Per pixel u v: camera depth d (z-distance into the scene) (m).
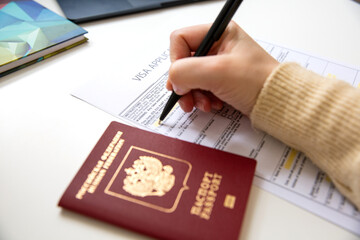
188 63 0.38
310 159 0.36
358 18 0.61
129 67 0.52
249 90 0.37
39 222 0.32
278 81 0.36
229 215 0.31
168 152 0.37
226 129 0.41
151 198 0.33
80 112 0.44
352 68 0.50
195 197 0.33
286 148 0.38
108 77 0.50
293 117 0.35
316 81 0.36
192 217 0.31
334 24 0.59
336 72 0.49
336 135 0.33
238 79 0.37
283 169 0.36
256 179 0.35
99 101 0.46
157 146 0.38
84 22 0.62
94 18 0.62
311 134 0.34
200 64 0.38
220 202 0.32
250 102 0.39
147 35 0.60
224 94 0.39
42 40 0.54
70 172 0.37
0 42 0.53
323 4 0.65
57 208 0.33
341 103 0.33
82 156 0.38
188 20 0.63
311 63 0.51
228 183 0.34
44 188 0.35
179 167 0.36
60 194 0.34
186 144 0.38
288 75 0.37
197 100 0.43
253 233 0.31
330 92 0.34
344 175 0.32
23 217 0.33
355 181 0.31
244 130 0.41
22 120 0.43
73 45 0.57
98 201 0.33
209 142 0.39
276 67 0.37
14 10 0.61
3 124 0.43
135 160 0.37
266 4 0.66
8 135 0.41
